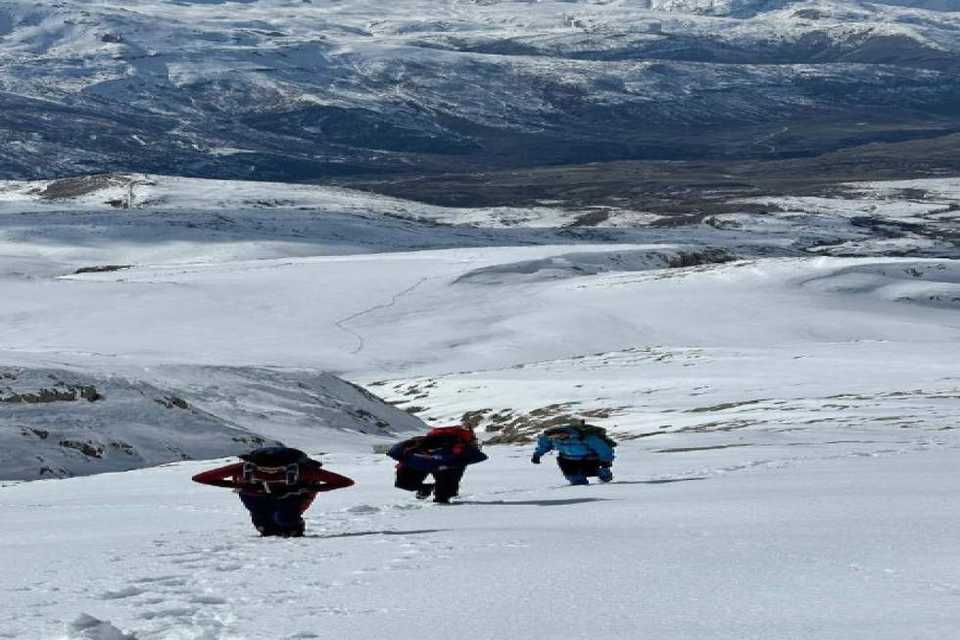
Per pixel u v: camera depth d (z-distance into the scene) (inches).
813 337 4699.8
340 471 1087.0
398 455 642.2
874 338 4653.1
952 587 282.2
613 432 1902.1
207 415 1817.2
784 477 673.6
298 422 2046.0
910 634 224.8
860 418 1542.8
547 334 4751.5
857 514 456.8
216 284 5575.8
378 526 523.5
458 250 6806.1
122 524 609.6
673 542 394.9
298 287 5531.5
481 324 4943.4
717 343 4626.0
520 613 273.6
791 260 5920.3
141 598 314.8
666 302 5236.2
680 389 2662.4
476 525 500.1
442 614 276.7
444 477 631.8
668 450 1175.0
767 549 366.0
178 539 497.0
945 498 504.4
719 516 476.7
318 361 4296.3
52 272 6299.2
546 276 5920.3
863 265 5743.1
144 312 5044.3
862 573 311.0
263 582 342.0
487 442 2176.4
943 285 5487.2
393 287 5575.8
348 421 2181.3
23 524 632.4
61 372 1772.9
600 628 251.0
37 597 323.0
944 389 2166.6
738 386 2640.3
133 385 1803.6
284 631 259.4
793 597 279.4
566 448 736.3
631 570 334.6
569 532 443.8
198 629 261.0
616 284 5620.1
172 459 1611.7
